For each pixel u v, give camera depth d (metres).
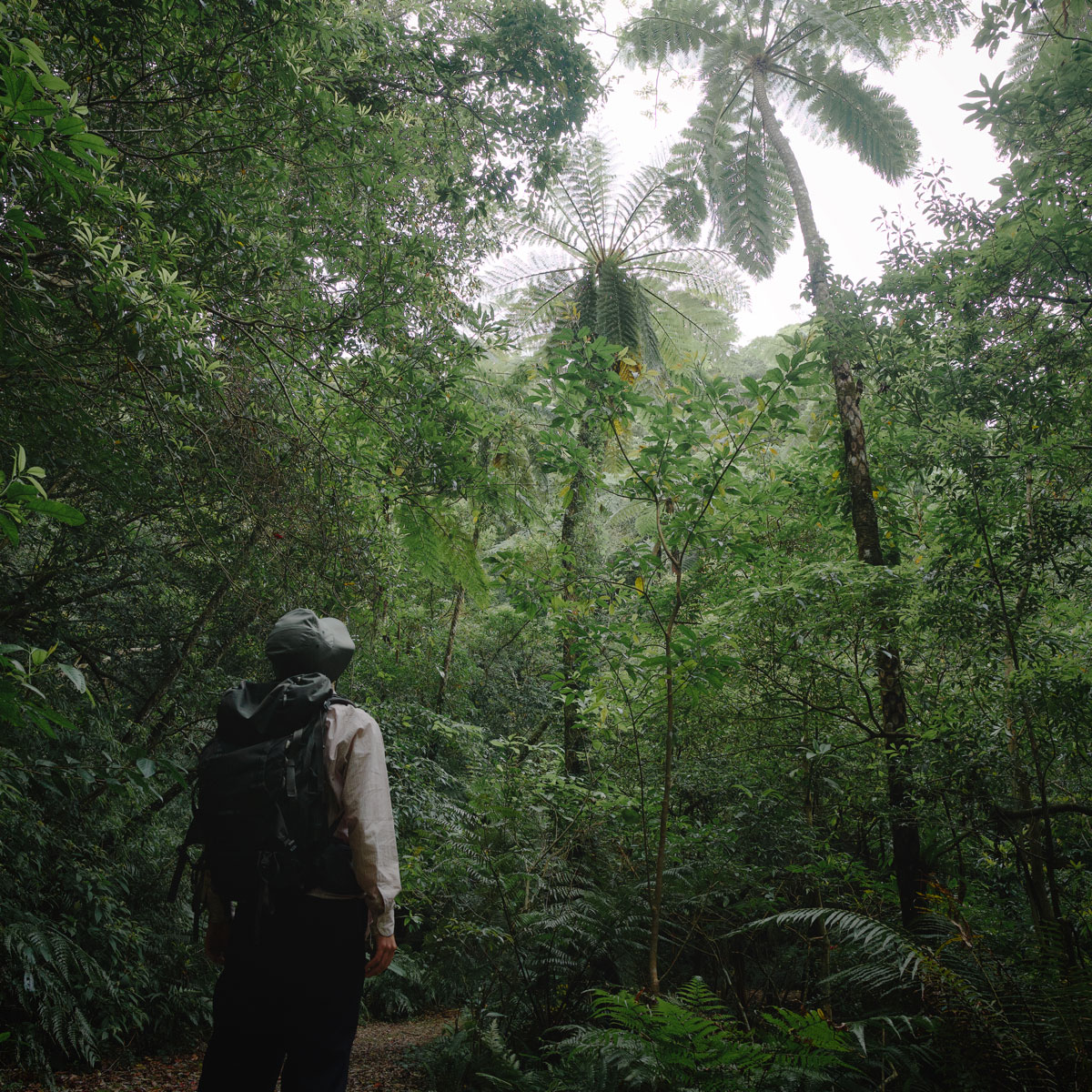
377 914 1.70
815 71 8.88
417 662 11.08
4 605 5.56
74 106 2.32
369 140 4.43
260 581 5.09
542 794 5.07
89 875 5.18
